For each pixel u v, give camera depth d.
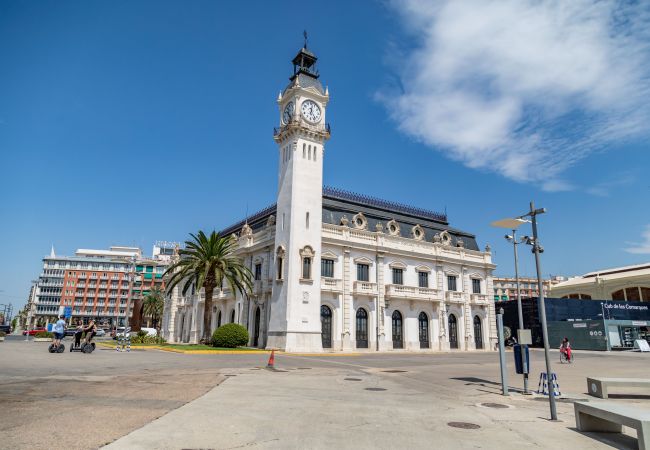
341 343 44.91
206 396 13.11
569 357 34.31
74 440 7.77
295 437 8.74
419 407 12.82
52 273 139.38
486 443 8.97
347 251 47.06
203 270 41.25
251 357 30.61
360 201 53.88
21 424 8.82
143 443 7.80
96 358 25.53
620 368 28.66
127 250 163.75
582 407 10.38
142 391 13.69
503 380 16.05
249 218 59.25
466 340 55.59
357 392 15.38
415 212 58.69
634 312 72.06
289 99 48.03
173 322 71.00
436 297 53.16
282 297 42.19
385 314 48.81
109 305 139.62
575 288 84.44
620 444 9.24
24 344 39.09
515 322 72.62
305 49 49.28
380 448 8.23
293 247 42.78
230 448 7.79
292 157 45.53
